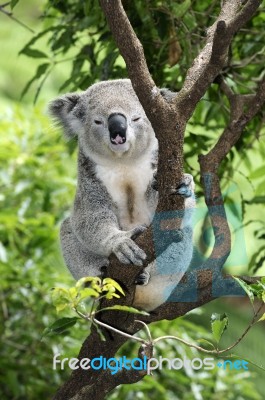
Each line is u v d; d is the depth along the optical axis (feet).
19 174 41.52
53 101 30.96
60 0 32.63
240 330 52.44
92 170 29.32
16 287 39.06
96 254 28.76
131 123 28.43
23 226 38.99
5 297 39.19
